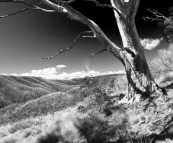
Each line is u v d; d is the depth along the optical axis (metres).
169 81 7.20
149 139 3.83
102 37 5.95
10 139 6.90
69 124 5.75
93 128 5.09
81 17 5.66
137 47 6.05
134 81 6.13
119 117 5.22
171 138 3.58
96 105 6.37
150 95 5.79
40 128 6.99
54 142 5.35
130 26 5.96
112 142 4.28
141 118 4.84
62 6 5.24
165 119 4.34
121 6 5.71
